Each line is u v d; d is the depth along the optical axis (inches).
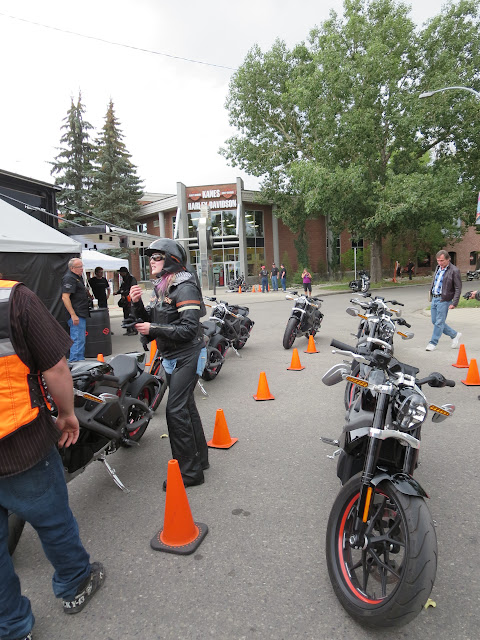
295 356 292.4
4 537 79.5
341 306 679.7
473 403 211.6
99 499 136.9
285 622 87.0
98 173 1531.7
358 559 104.4
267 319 557.3
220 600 93.3
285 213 1321.4
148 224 1615.4
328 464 154.4
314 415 204.1
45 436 78.6
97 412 128.7
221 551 109.1
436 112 992.9
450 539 110.6
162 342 139.9
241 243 1403.8
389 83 975.6
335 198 965.2
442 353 315.6
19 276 299.7
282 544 111.0
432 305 322.7
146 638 84.5
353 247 1659.7
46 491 80.8
